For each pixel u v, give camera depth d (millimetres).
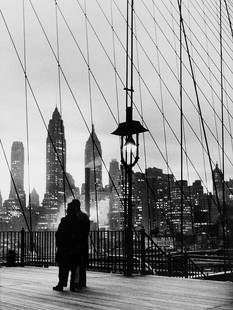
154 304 6117
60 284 7465
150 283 8484
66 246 7504
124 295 6934
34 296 6855
